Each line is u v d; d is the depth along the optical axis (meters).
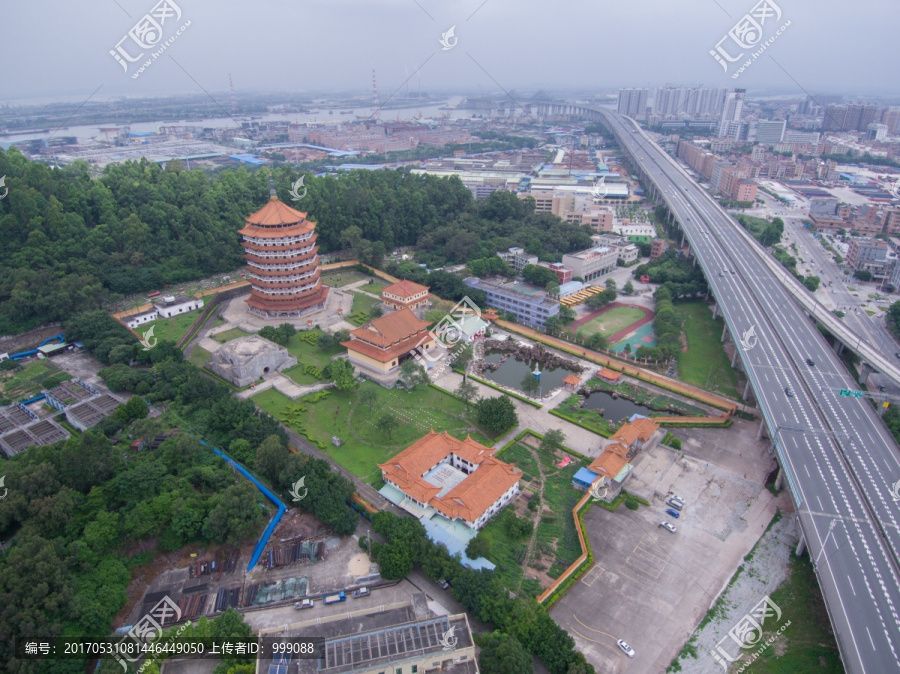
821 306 192.50
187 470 115.69
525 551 107.00
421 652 79.19
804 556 107.19
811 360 159.50
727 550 108.56
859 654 82.00
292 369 170.25
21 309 174.88
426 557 99.19
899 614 88.12
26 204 195.88
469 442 130.00
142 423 125.06
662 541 110.44
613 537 111.19
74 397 144.50
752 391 157.62
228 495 104.81
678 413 152.75
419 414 150.75
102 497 102.75
